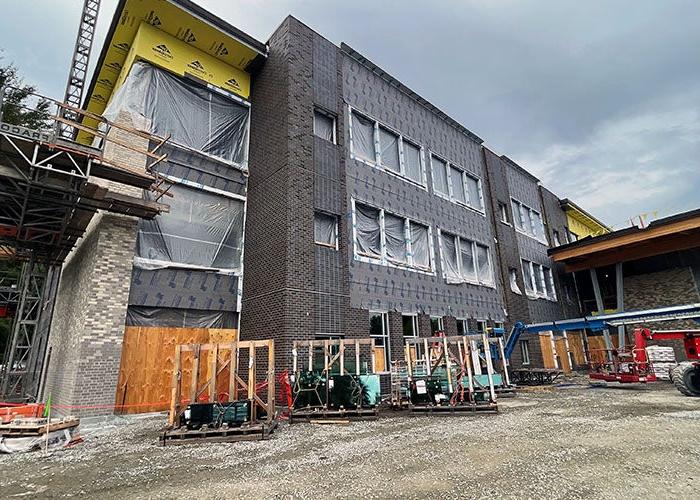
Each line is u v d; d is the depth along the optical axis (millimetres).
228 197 14023
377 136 16812
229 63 15148
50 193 9289
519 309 22578
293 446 6547
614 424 7770
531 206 28312
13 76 27969
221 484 4613
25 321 13297
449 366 10266
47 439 6734
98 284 9953
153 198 11891
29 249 13188
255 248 13484
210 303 12609
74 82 19656
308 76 14641
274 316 12023
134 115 11766
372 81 17516
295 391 9625
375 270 14906
